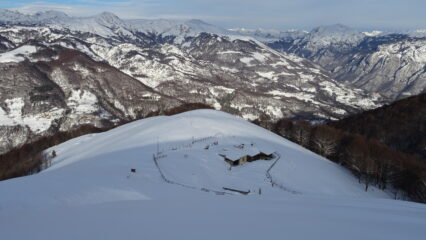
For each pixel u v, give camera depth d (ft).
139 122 454.81
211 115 423.64
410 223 87.71
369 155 336.08
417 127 473.26
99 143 373.81
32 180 145.28
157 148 269.44
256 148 280.51
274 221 81.97
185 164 227.20
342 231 75.36
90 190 133.80
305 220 84.38
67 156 368.48
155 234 69.82
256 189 196.75
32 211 93.50
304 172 267.18
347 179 295.89
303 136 448.24
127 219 81.35
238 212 91.66
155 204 102.73
